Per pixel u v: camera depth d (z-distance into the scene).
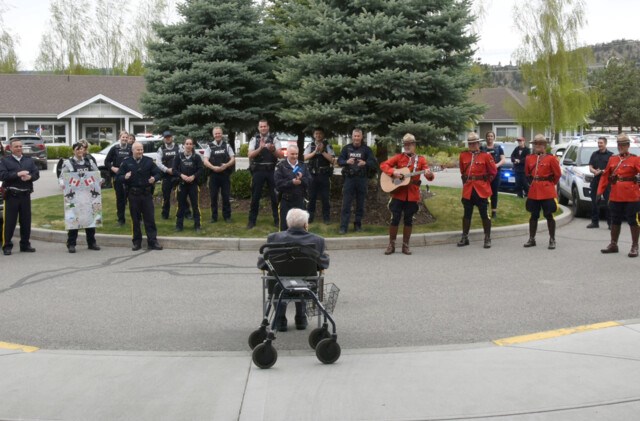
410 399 5.71
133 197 13.45
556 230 15.92
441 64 15.72
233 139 19.75
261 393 5.89
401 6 15.22
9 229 13.08
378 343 7.42
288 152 13.03
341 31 14.90
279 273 7.16
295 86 16.22
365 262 12.16
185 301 9.40
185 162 14.29
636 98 73.06
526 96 57.81
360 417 5.38
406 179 12.72
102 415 5.47
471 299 9.34
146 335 7.79
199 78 17.70
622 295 9.42
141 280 10.78
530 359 6.69
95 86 50.12
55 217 16.58
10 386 6.08
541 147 13.20
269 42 18.70
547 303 9.05
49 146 45.16
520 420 5.29
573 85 51.16
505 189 23.59
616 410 5.44
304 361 6.77
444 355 6.88
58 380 6.23
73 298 9.58
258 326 8.15
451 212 16.70
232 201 17.14
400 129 14.45
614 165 12.48
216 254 13.11
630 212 12.31
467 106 15.49
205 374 6.38
